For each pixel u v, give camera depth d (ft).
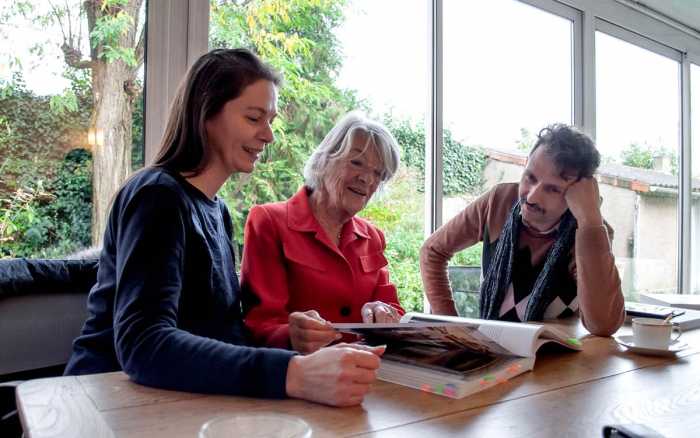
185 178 3.55
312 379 2.39
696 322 4.80
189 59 5.94
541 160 5.17
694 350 3.76
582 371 3.14
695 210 12.95
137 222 2.83
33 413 2.19
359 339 3.87
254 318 4.25
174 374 2.46
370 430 2.12
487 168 9.18
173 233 2.88
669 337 3.59
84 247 5.46
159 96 5.80
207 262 3.27
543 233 5.61
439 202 8.46
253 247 4.55
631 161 11.46
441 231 6.42
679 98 12.45
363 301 4.94
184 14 5.91
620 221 11.25
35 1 5.18
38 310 4.12
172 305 2.71
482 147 9.09
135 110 5.74
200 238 3.23
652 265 11.95
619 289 4.51
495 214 6.09
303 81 7.29
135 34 5.70
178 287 2.82
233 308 3.69
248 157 3.70
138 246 2.75
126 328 2.59
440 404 2.47
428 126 8.47
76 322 4.30
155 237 2.79
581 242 4.66
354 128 4.88
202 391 2.46
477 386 2.68
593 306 4.36
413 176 8.40
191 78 3.57
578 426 2.23
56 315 4.20
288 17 7.08
